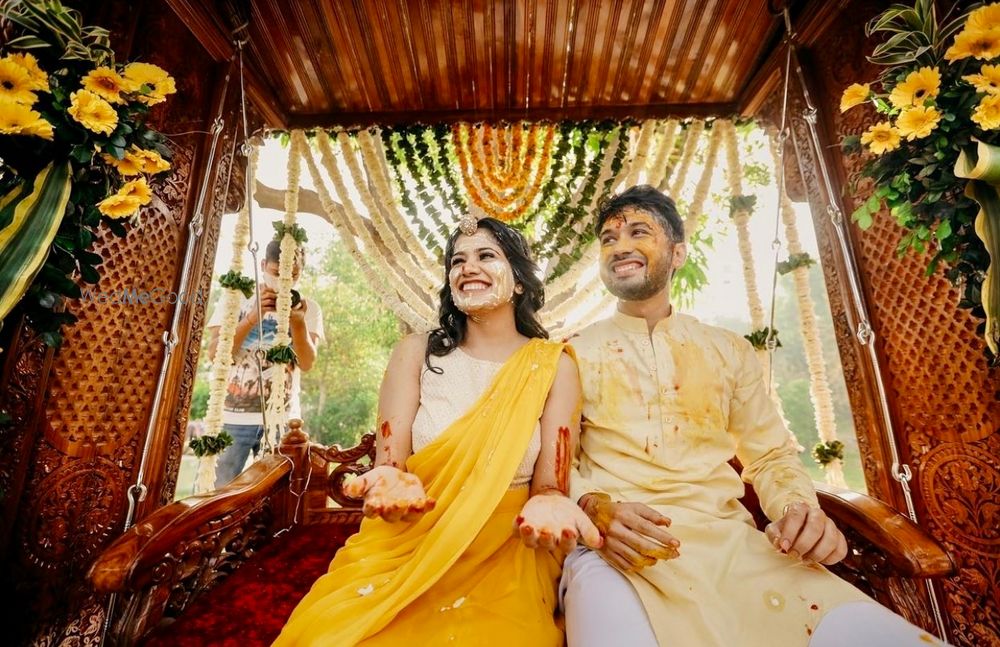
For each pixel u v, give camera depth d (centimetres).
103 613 173
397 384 151
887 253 194
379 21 251
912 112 136
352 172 311
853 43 213
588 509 122
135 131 147
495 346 162
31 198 127
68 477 172
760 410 152
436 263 318
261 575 188
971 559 165
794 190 251
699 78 285
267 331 333
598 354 156
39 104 129
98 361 182
